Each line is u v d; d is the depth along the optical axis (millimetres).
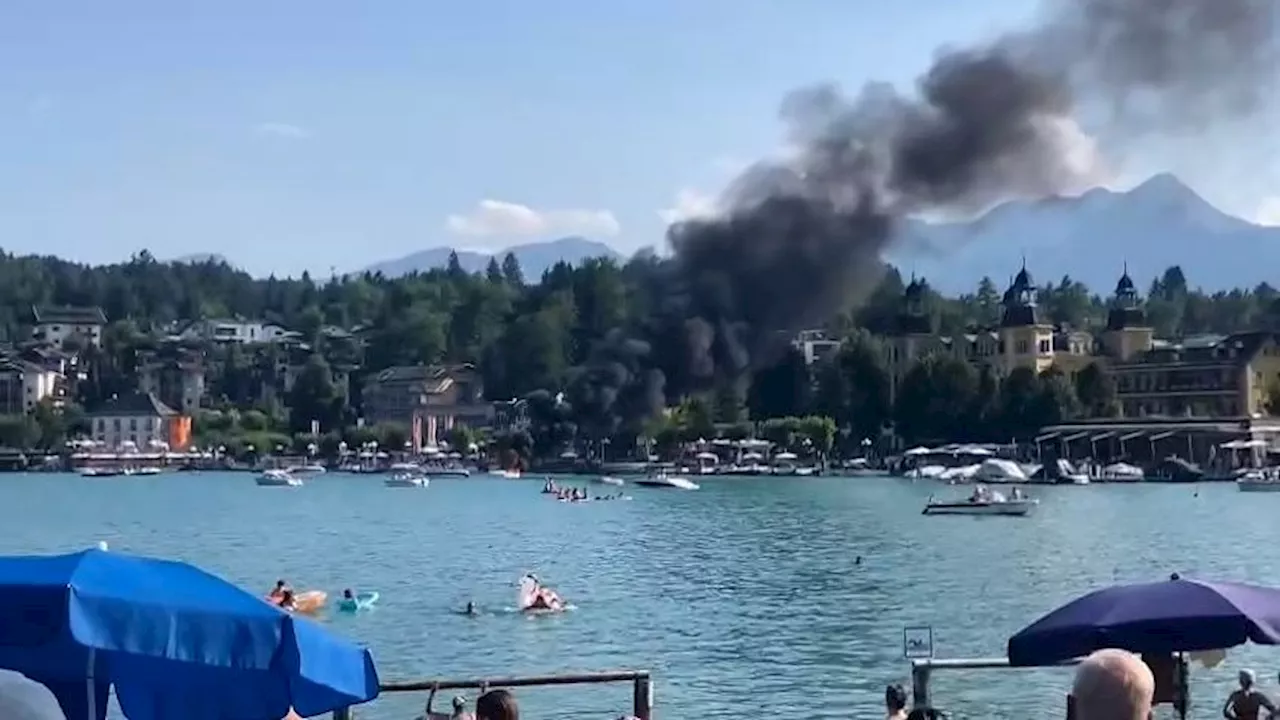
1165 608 20438
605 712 47000
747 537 143500
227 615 16109
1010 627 72062
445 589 92688
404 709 45594
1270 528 151375
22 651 18453
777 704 49406
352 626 74000
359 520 183625
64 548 140375
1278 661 54094
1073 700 10906
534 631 71250
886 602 83875
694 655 61969
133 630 15680
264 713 18703
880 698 50438
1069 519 169375
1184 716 26156
